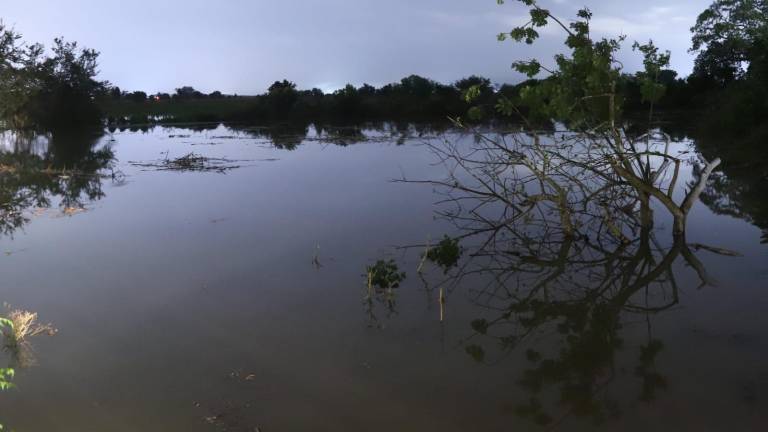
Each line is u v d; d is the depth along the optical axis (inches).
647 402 183.5
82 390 195.2
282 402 186.2
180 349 224.8
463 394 190.2
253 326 245.6
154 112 2252.7
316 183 596.7
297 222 426.6
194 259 339.0
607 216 365.7
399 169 683.4
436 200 497.7
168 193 554.9
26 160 825.5
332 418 177.2
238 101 2854.3
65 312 262.7
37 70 1369.3
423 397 188.7
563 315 257.0
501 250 353.7
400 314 257.8
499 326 245.4
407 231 398.0
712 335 229.5
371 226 412.2
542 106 382.9
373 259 337.7
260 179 630.5
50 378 203.8
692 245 350.6
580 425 171.6
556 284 296.5
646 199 374.0
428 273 314.0
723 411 176.6
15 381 201.9
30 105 1417.3
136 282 301.0
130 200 521.7
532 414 178.2
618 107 380.8
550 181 374.3
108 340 233.5
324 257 341.1
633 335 233.8
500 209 457.1
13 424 174.7
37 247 368.5
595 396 187.9
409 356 217.8
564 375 202.5
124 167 754.8
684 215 362.3
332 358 216.4
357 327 244.1
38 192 575.2
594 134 378.9
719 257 327.0
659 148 820.6
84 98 1560.0
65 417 178.9
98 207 493.7
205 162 781.3
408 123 1712.6
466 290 288.5
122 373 206.4
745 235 369.4
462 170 657.0
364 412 180.4
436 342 229.6
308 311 261.4
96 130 1533.0
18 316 245.6
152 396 190.7
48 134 1406.3
